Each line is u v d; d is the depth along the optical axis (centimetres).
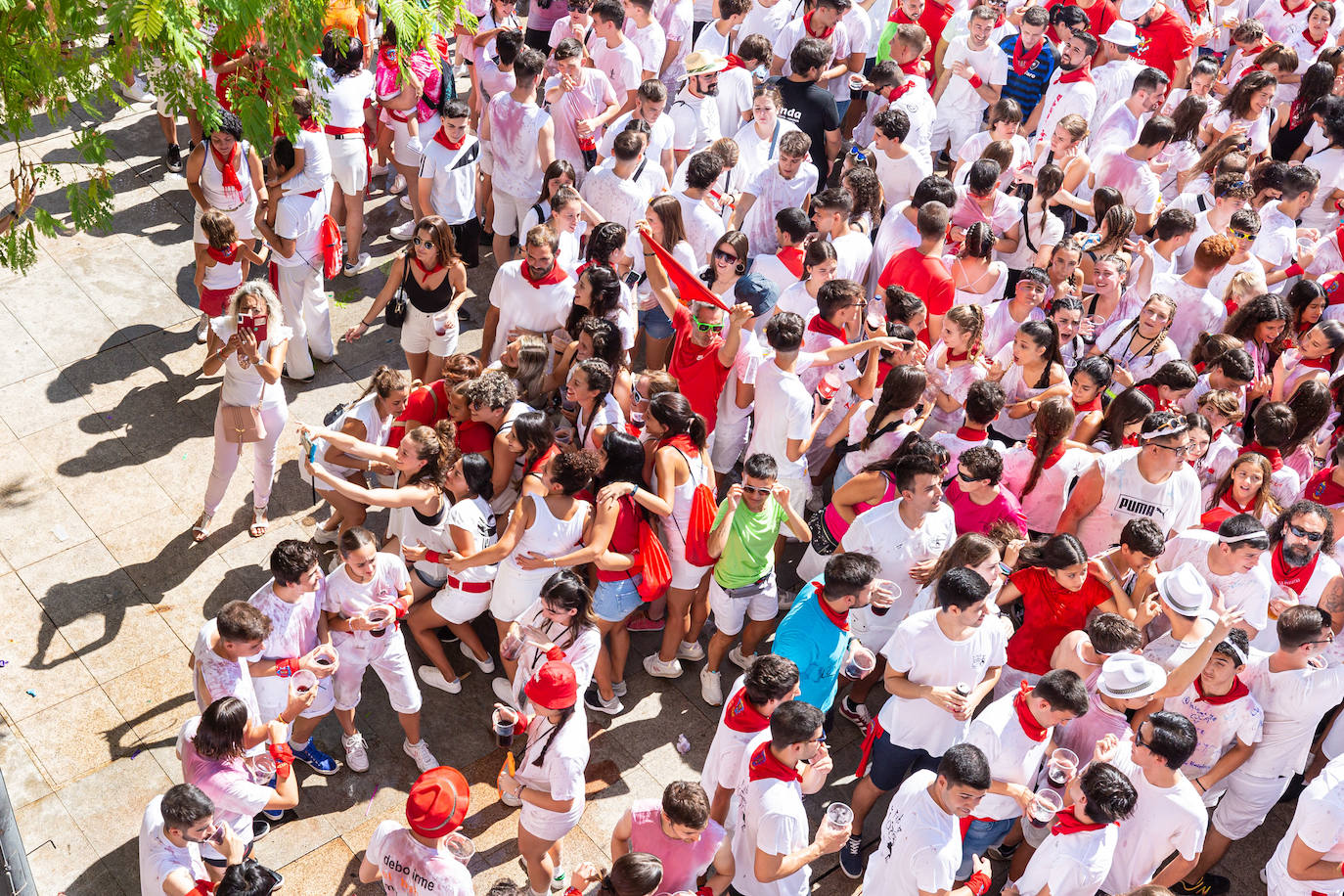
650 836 510
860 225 822
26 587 708
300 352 850
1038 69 1015
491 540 643
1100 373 665
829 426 748
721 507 633
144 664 673
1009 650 606
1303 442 703
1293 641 549
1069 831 495
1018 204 841
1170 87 1111
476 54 940
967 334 679
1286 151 1080
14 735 632
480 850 596
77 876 574
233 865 489
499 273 762
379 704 671
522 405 680
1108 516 640
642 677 699
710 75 908
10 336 874
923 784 486
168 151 1042
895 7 1106
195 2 460
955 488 632
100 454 796
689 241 816
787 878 516
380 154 1020
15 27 471
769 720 520
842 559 558
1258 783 573
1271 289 902
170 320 905
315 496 782
